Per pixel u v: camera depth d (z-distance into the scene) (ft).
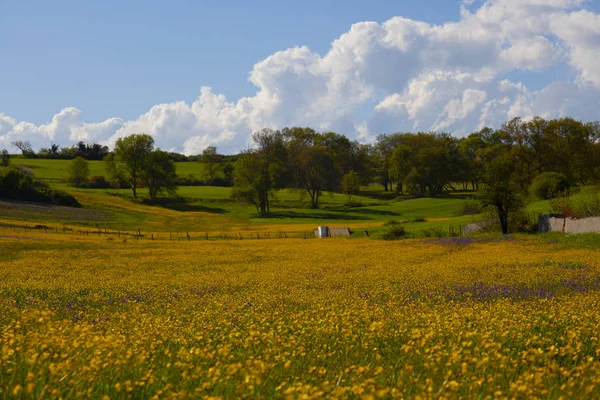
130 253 154.10
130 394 19.12
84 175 551.59
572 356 27.89
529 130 372.79
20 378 19.29
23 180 379.55
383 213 425.69
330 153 526.16
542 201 263.29
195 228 328.29
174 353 26.84
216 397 17.07
